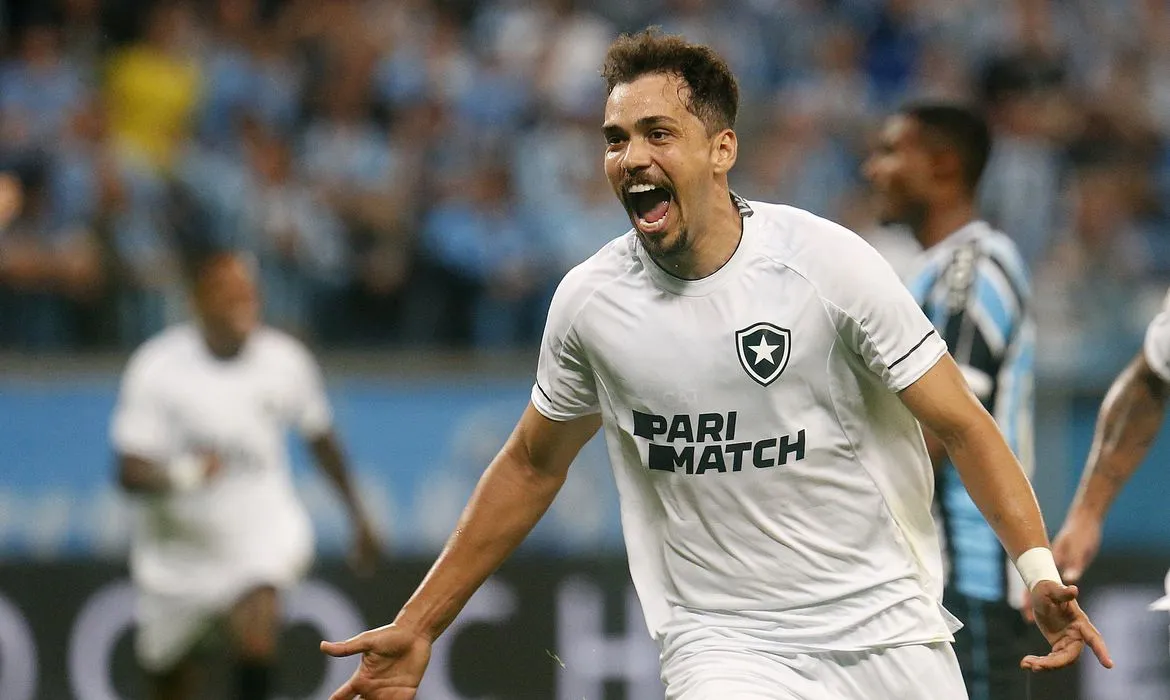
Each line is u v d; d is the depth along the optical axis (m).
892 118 18.59
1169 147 40.81
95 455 28.59
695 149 12.20
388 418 28.98
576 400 13.38
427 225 33.38
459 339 32.91
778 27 42.03
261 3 39.12
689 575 13.19
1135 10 44.88
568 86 39.16
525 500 13.78
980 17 43.50
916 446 13.03
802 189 37.34
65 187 32.31
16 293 30.47
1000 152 38.12
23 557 28.28
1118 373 30.48
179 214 33.16
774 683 12.71
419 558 28.86
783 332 12.41
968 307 16.92
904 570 12.96
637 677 28.50
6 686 28.09
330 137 35.94
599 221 35.50
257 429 25.66
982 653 16.41
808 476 12.65
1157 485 28.39
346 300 32.47
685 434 12.73
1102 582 28.22
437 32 39.41
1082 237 36.94
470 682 28.31
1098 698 27.81
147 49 37.06
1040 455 28.27
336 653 13.18
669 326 12.61
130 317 31.09
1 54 36.31
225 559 25.36
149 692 26.77
